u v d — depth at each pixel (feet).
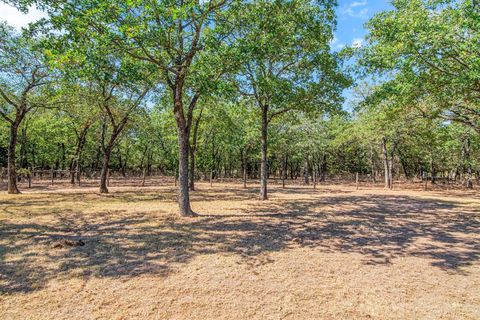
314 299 12.69
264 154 48.91
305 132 88.17
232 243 21.39
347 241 22.56
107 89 53.21
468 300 12.80
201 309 11.69
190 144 66.80
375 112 65.00
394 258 18.43
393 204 45.83
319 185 95.86
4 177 91.81
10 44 45.03
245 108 55.06
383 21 32.78
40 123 91.61
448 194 64.59
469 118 39.65
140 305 11.98
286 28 37.76
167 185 82.64
